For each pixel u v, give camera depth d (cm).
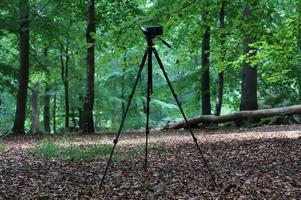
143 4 2678
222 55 1223
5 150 1351
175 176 807
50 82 3056
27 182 797
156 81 3866
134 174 848
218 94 2508
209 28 1202
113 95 3684
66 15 2322
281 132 1641
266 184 698
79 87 3155
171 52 2903
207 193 656
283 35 1236
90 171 901
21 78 2300
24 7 2162
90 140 1675
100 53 3372
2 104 3338
